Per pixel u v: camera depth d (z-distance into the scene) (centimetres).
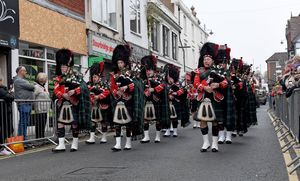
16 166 706
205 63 821
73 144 890
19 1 1195
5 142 888
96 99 1038
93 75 1063
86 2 1617
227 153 792
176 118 1134
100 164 695
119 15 1988
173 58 3183
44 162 737
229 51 852
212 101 816
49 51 1370
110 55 1817
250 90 1161
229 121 829
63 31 1440
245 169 630
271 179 561
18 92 964
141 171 624
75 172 629
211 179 562
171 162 698
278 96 1422
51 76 1372
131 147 912
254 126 1416
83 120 891
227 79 827
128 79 871
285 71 1203
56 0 1404
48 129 1018
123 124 863
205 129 825
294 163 675
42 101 993
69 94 872
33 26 1262
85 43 1599
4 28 1094
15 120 930
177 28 3259
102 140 1053
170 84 1162
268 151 812
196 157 747
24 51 1237
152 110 1006
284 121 1184
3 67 1132
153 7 2514
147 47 2456
